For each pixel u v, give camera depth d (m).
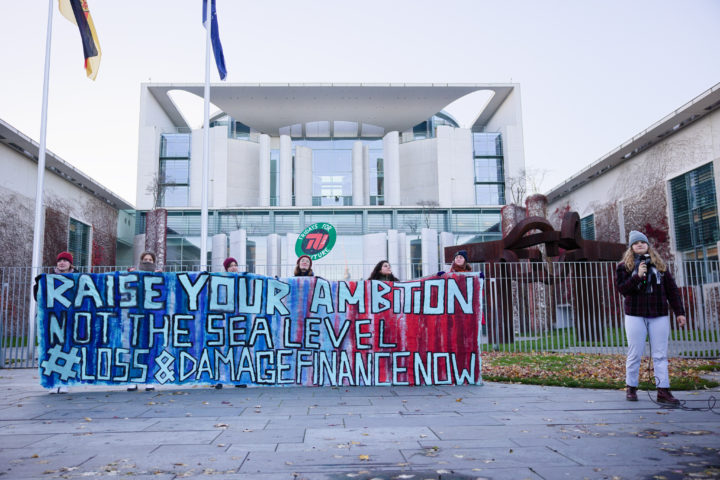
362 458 3.10
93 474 2.82
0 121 22.12
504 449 3.30
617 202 29.28
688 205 23.45
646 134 24.81
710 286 10.88
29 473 2.85
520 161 49.22
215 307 6.71
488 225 41.00
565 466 2.88
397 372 6.84
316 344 6.83
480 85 49.56
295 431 3.96
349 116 52.22
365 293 6.98
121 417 4.64
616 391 6.04
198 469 2.91
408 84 48.88
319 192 54.47
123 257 40.44
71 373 6.45
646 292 5.16
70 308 6.55
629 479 2.62
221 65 16.52
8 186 24.80
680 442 3.41
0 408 5.21
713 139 21.80
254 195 50.69
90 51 14.26
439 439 3.62
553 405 5.06
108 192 35.06
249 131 55.75
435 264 38.75
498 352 11.98
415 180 51.78
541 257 16.80
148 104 47.69
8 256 24.59
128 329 6.57
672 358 10.20
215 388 6.79
